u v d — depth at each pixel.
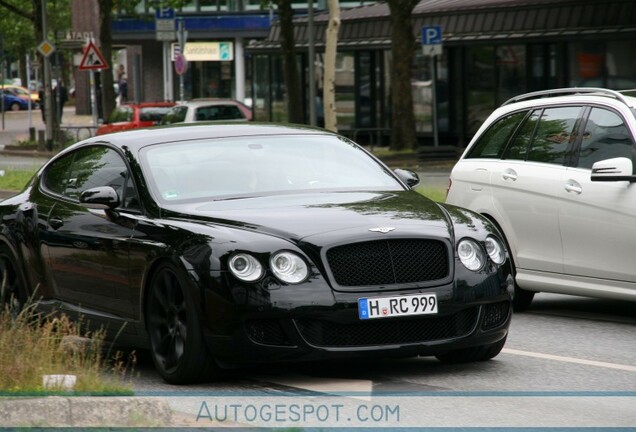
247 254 19.52
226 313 19.38
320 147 23.88
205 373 20.08
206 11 160.62
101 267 22.25
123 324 21.77
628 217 25.34
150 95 171.12
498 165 28.59
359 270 19.72
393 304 19.64
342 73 106.19
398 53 89.12
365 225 20.19
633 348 23.61
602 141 26.44
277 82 115.00
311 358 19.45
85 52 100.81
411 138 89.56
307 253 19.64
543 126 27.95
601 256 25.98
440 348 20.09
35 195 25.23
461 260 20.42
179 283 20.03
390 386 20.03
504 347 23.81
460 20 93.69
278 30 114.56
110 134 24.38
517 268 27.91
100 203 22.02
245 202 21.58
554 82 88.00
